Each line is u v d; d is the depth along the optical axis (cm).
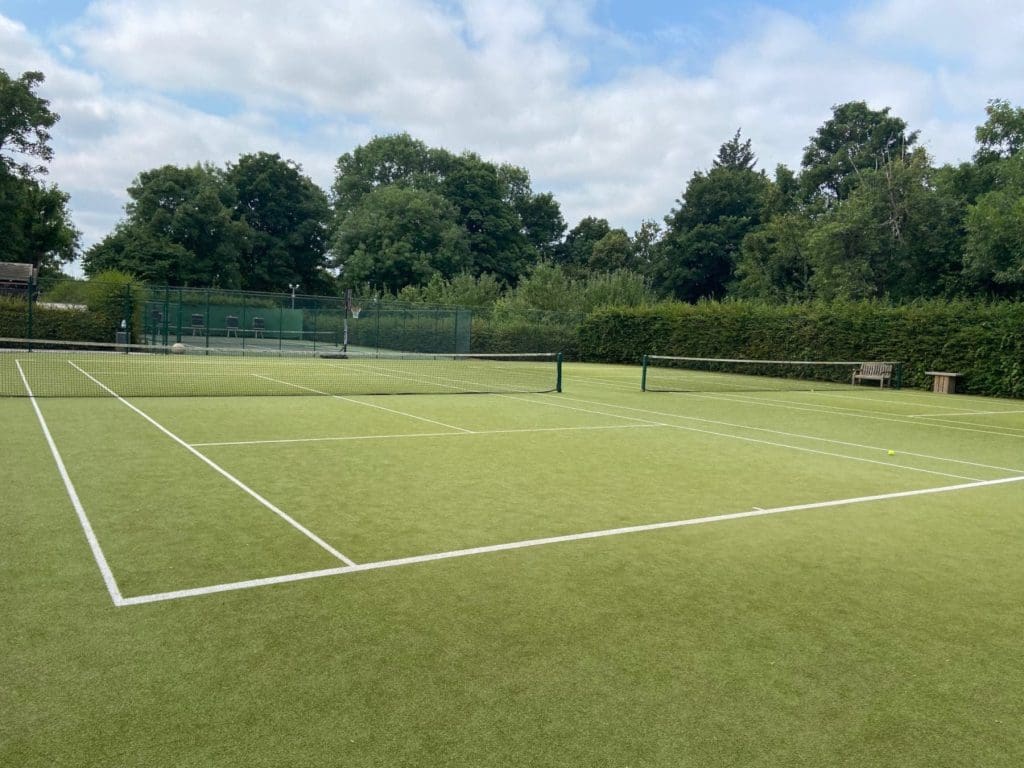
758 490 743
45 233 5031
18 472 704
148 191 5978
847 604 435
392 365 2866
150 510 586
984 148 3625
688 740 285
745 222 6056
